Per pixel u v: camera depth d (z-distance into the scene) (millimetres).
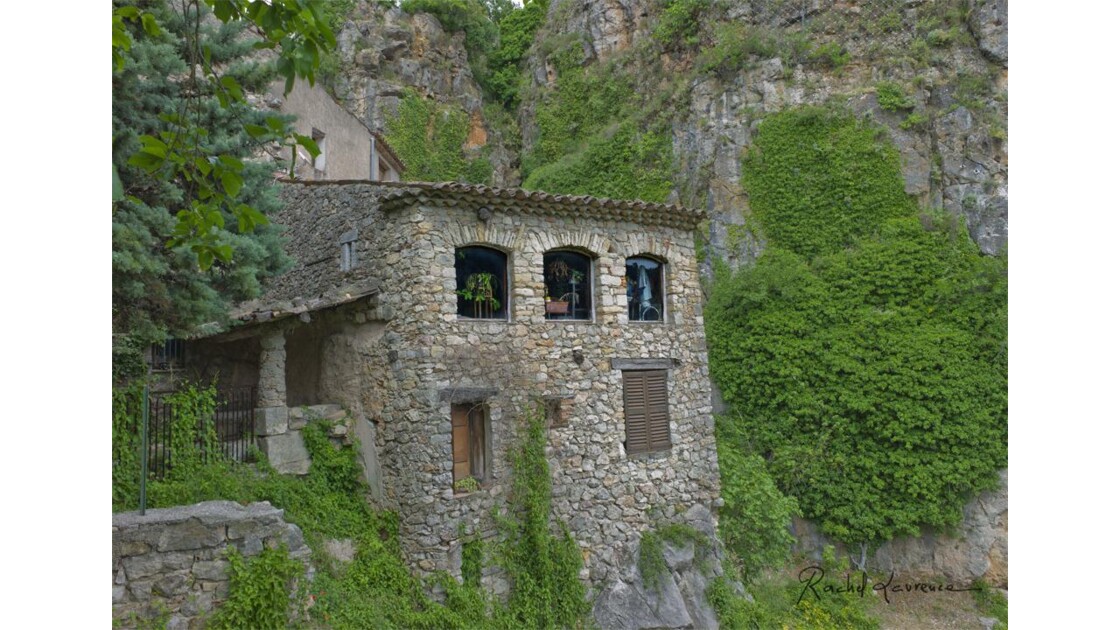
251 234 9047
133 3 7922
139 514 6926
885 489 14367
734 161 18594
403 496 9312
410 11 29266
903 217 16500
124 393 8125
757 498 13344
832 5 19266
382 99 26953
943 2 18203
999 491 14008
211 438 8812
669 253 11797
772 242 17594
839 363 15008
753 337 16109
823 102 18125
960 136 16797
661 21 22922
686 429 11703
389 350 9641
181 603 6570
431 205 9445
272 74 9023
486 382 9641
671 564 10891
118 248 6922
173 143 4727
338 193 11023
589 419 10586
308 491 9266
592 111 24781
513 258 10109
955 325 14836
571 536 10164
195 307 7984
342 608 7855
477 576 9227
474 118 29109
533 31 30344
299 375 11195
